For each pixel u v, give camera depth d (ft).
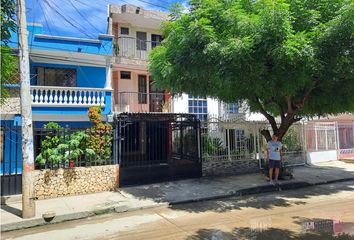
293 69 28.48
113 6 59.57
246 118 62.90
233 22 28.45
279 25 26.71
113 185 35.17
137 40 63.26
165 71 31.14
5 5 26.40
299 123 53.67
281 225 22.40
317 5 31.01
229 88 29.60
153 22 62.64
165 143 43.42
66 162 33.27
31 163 25.30
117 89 59.62
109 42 49.21
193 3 31.27
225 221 23.91
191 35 28.73
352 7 25.76
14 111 42.70
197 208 28.32
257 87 29.68
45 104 44.70
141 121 39.73
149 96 61.77
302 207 27.58
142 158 39.60
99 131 35.53
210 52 27.61
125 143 38.55
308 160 53.72
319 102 37.86
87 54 48.19
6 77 31.68
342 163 54.44
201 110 63.21
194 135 42.37
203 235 20.74
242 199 31.50
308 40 27.71
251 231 21.22
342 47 28.27
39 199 30.96
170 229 22.35
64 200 30.53
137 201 29.99
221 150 44.06
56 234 22.33
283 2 28.12
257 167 46.32
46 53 47.42
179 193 32.91
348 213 25.23
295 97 36.45
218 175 43.06
